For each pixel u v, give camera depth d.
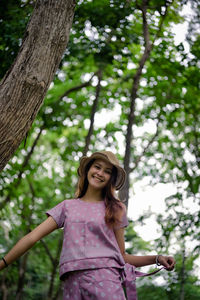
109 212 2.78
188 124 11.79
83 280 2.57
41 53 2.93
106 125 12.96
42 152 13.73
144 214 9.95
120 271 2.69
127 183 6.84
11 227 9.66
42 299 15.00
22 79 2.85
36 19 3.02
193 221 9.69
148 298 11.97
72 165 13.24
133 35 8.04
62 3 3.06
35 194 12.16
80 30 7.52
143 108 12.11
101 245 2.68
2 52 6.26
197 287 11.44
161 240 9.88
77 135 13.23
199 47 8.88
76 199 2.92
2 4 6.69
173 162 11.84
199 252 9.75
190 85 10.34
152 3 8.14
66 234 2.72
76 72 11.23
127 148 7.23
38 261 14.20
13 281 12.94
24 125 2.85
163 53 9.55
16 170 9.42
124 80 10.74
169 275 10.30
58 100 11.37
